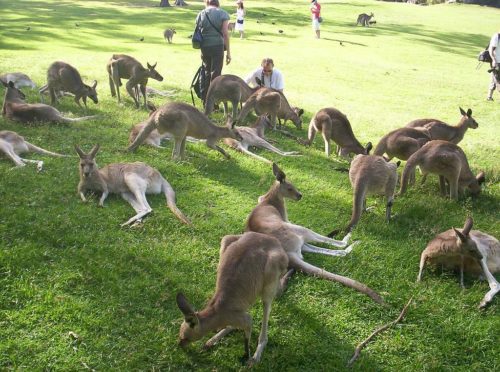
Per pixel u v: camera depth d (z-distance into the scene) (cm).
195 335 420
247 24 3178
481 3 5488
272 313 497
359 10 4484
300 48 2356
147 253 563
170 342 448
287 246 564
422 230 670
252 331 475
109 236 589
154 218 639
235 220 660
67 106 1075
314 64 1967
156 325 465
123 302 488
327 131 945
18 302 473
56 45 1952
